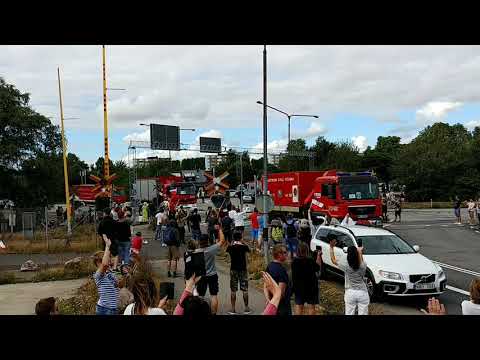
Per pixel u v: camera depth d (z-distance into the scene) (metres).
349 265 7.56
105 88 29.83
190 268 8.77
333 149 63.12
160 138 46.47
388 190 72.56
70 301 10.48
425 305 10.87
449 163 60.59
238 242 9.84
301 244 8.08
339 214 23.44
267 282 4.80
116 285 6.91
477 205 31.77
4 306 11.04
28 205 41.91
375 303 11.01
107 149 30.12
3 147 38.56
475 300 5.34
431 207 54.09
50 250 21.88
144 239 27.12
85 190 44.91
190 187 47.12
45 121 41.03
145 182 53.91
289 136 47.12
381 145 106.50
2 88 39.97
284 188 31.69
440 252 19.72
